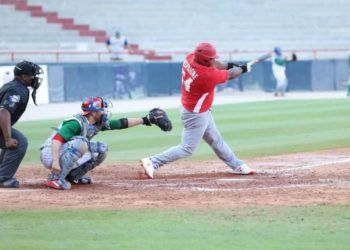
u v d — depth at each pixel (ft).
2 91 89.97
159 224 68.39
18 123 185.47
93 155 92.17
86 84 266.98
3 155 92.07
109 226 67.87
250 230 65.67
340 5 371.97
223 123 176.55
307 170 105.91
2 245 60.75
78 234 64.75
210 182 95.20
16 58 295.28
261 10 360.69
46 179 101.19
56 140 89.86
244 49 343.46
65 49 310.45
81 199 81.97
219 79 96.07
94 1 335.26
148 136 154.30
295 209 74.54
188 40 340.18
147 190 88.28
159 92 289.74
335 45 358.43
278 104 232.32
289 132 157.89
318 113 198.80
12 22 313.12
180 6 350.23
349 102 235.61
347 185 89.92
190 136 99.71
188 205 77.56
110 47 309.01
